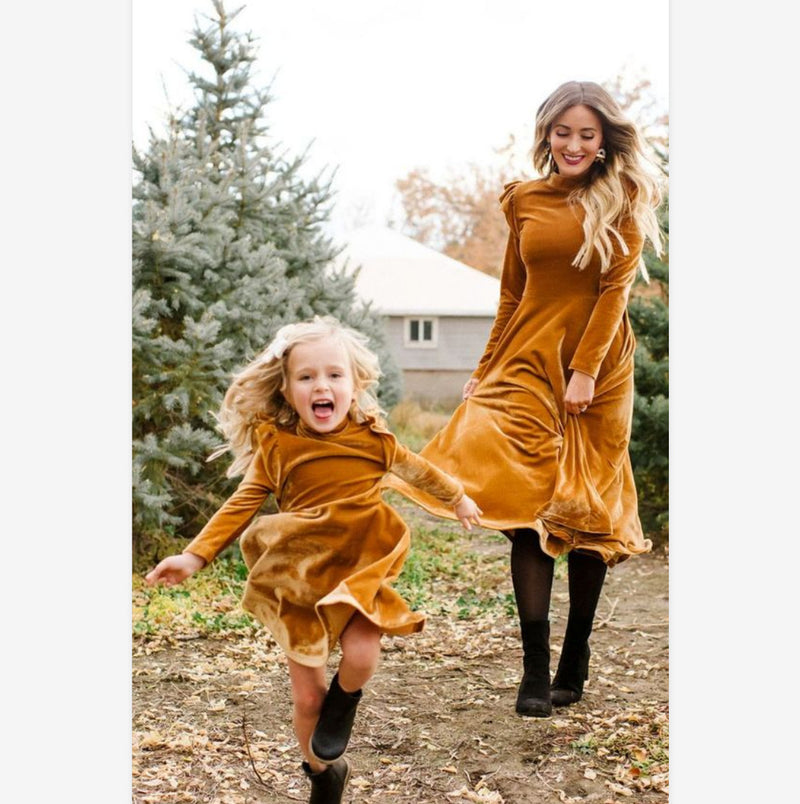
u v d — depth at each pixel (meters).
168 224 6.22
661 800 3.24
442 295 20.91
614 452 4.03
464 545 8.02
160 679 4.37
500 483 3.89
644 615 5.75
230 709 4.04
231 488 6.65
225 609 5.55
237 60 7.73
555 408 3.98
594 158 3.88
